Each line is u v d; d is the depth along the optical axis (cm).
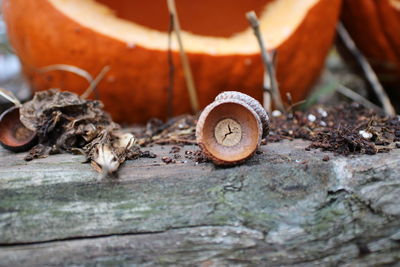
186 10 33
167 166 18
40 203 16
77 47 26
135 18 32
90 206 16
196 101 26
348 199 17
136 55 26
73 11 26
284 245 16
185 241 16
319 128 21
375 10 31
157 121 24
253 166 17
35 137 19
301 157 18
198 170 17
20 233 16
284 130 21
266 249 16
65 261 15
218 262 16
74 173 17
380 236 16
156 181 17
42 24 26
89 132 19
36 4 26
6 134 19
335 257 16
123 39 26
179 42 25
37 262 15
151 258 16
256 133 17
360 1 31
